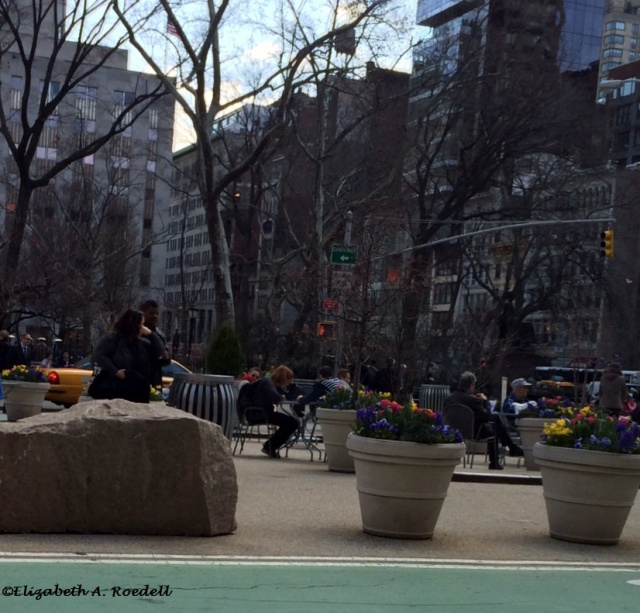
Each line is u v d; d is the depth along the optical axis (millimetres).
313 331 36844
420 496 9258
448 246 49125
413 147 42969
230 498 8922
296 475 14094
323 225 38125
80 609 6074
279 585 7094
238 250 59438
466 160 44219
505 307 43156
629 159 104312
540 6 42062
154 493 8562
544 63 42500
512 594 7277
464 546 9195
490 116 41906
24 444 8312
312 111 45875
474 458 19578
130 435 8516
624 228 63156
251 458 16484
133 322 11320
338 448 14891
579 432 9844
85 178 53312
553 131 42750
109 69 84562
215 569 7484
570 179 45625
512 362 51812
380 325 29641
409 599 6914
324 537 9156
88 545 8016
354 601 6738
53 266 44281
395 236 48500
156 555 7785
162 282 97875
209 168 29750
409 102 45344
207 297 109188
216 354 26750
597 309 65562
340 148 43531
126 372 11125
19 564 7215
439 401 26031
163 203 90250
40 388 21250
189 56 28703
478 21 40688
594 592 7508
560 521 9766
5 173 58438
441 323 47188
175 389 15367
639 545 9820
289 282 44406
